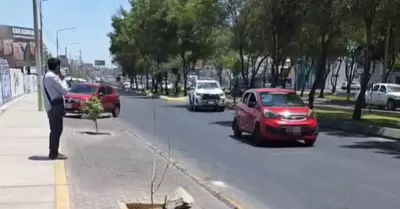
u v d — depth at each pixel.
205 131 20.80
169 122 25.12
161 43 54.81
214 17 39.16
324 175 11.16
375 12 22.73
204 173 11.41
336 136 19.52
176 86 66.12
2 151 12.83
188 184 9.71
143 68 83.56
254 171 11.69
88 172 10.48
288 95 17.16
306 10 26.31
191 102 35.88
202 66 88.75
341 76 97.06
